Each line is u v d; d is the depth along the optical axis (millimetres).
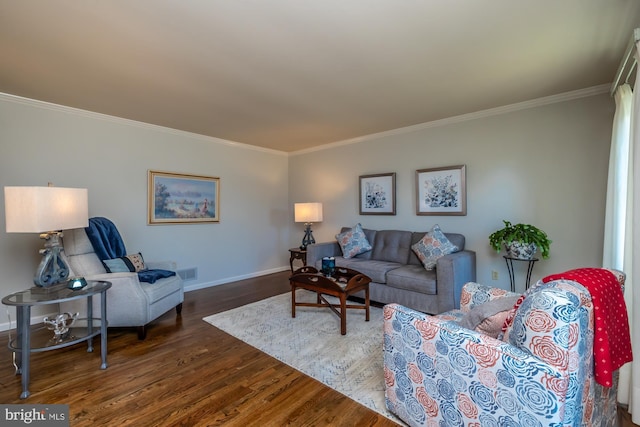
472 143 3557
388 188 4312
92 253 2885
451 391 1305
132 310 2615
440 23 1820
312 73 2465
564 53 2176
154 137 3926
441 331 1345
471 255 3320
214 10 1677
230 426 1580
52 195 2025
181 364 2213
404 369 1535
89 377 2039
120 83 2619
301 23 1810
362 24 1825
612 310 1263
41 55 2137
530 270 3117
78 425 1585
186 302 3713
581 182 2898
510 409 1117
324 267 3221
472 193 3566
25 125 2973
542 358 1064
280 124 3895
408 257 3809
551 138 3049
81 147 3326
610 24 1827
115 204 3590
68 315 2537
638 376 1596
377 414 1661
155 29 1846
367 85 2719
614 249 2188
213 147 4570
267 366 2186
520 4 1648
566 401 1012
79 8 1634
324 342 2564
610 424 1430
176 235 4156
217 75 2480
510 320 1312
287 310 3383
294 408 1724
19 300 1886
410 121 3836
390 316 1604
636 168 1571
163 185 4008
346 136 4562
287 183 5695
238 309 3430
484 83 2701
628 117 2123
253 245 5129
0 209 2850
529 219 3186
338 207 4949
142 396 1834
